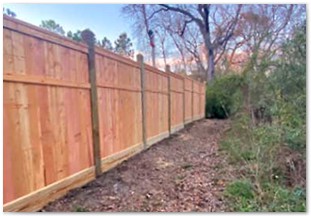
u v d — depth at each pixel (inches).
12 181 94.3
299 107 142.9
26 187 100.5
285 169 132.9
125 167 169.9
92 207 112.8
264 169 131.2
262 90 207.8
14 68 95.7
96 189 132.3
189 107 398.6
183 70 775.7
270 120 188.9
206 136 296.8
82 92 136.3
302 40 150.8
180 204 116.6
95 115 146.3
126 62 186.1
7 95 92.7
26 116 101.0
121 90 178.5
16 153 96.2
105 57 157.5
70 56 127.2
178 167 173.5
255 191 119.4
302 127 132.9
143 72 217.0
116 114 171.3
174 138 279.7
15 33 96.4
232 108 341.7
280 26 331.3
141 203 117.9
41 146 108.4
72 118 128.2
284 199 108.8
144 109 218.8
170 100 295.6
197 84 457.4
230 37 669.9
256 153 145.1
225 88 459.5
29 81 101.9
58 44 118.7
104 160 155.4
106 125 158.7
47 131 111.7
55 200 115.7
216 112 515.8
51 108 114.3
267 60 203.9
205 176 153.0
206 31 701.3
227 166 165.5
